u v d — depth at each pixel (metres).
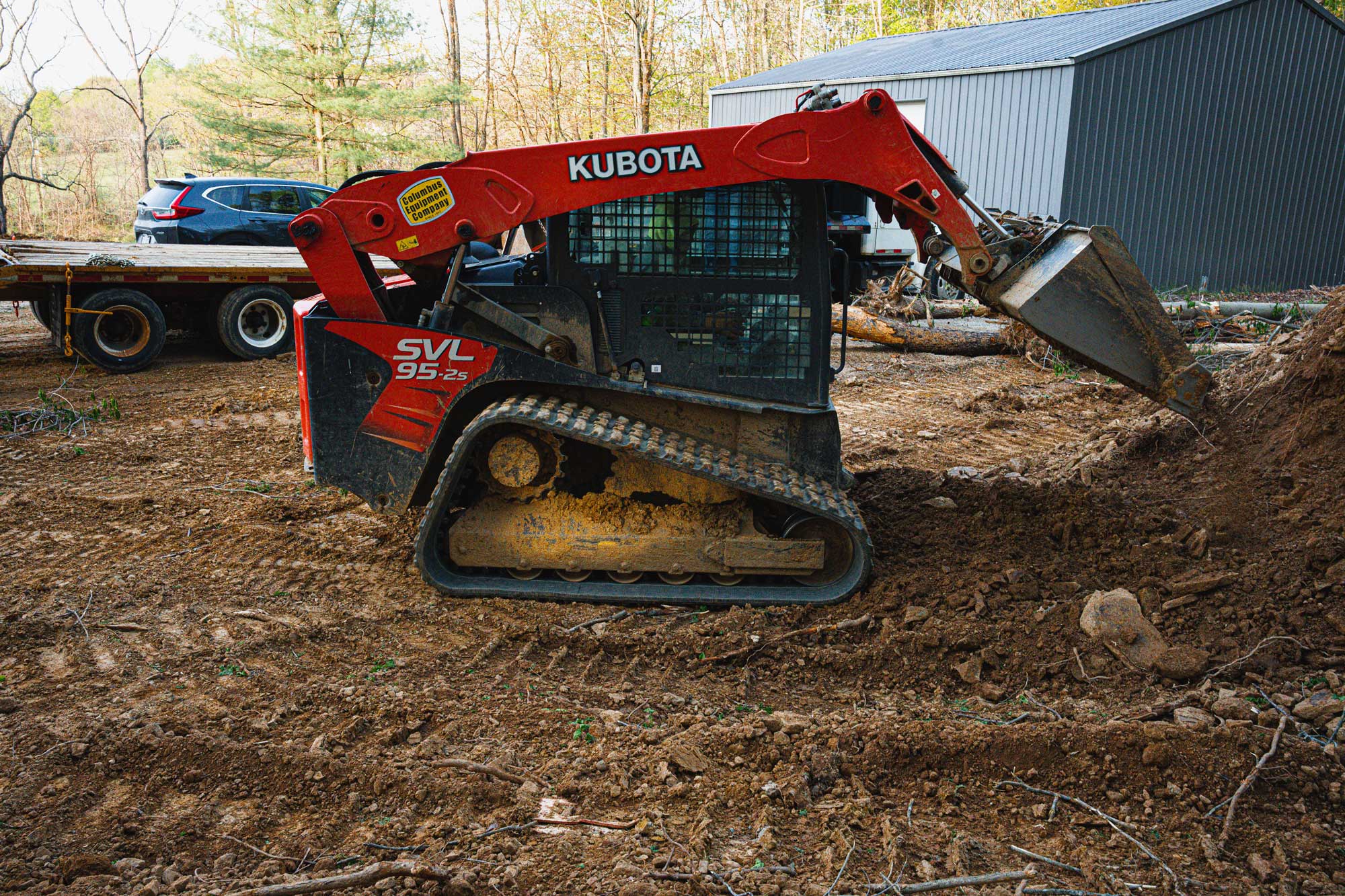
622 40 31.52
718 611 4.57
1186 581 4.23
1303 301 16.28
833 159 4.13
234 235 13.66
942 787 3.21
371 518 5.80
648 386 4.45
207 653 4.10
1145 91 16.16
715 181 4.17
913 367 10.87
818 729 3.46
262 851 2.88
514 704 3.73
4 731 3.46
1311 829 2.94
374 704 3.68
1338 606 3.98
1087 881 2.73
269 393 9.11
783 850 2.88
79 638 4.21
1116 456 5.84
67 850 2.86
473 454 4.58
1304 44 17.91
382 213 4.36
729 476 4.29
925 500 5.38
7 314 14.13
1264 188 18.52
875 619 4.33
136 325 10.04
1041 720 3.55
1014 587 4.38
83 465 6.82
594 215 4.36
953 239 4.25
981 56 17.27
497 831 2.96
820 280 4.40
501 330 4.60
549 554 4.64
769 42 38.31
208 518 5.77
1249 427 5.43
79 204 32.59
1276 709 3.50
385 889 2.68
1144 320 4.24
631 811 3.09
